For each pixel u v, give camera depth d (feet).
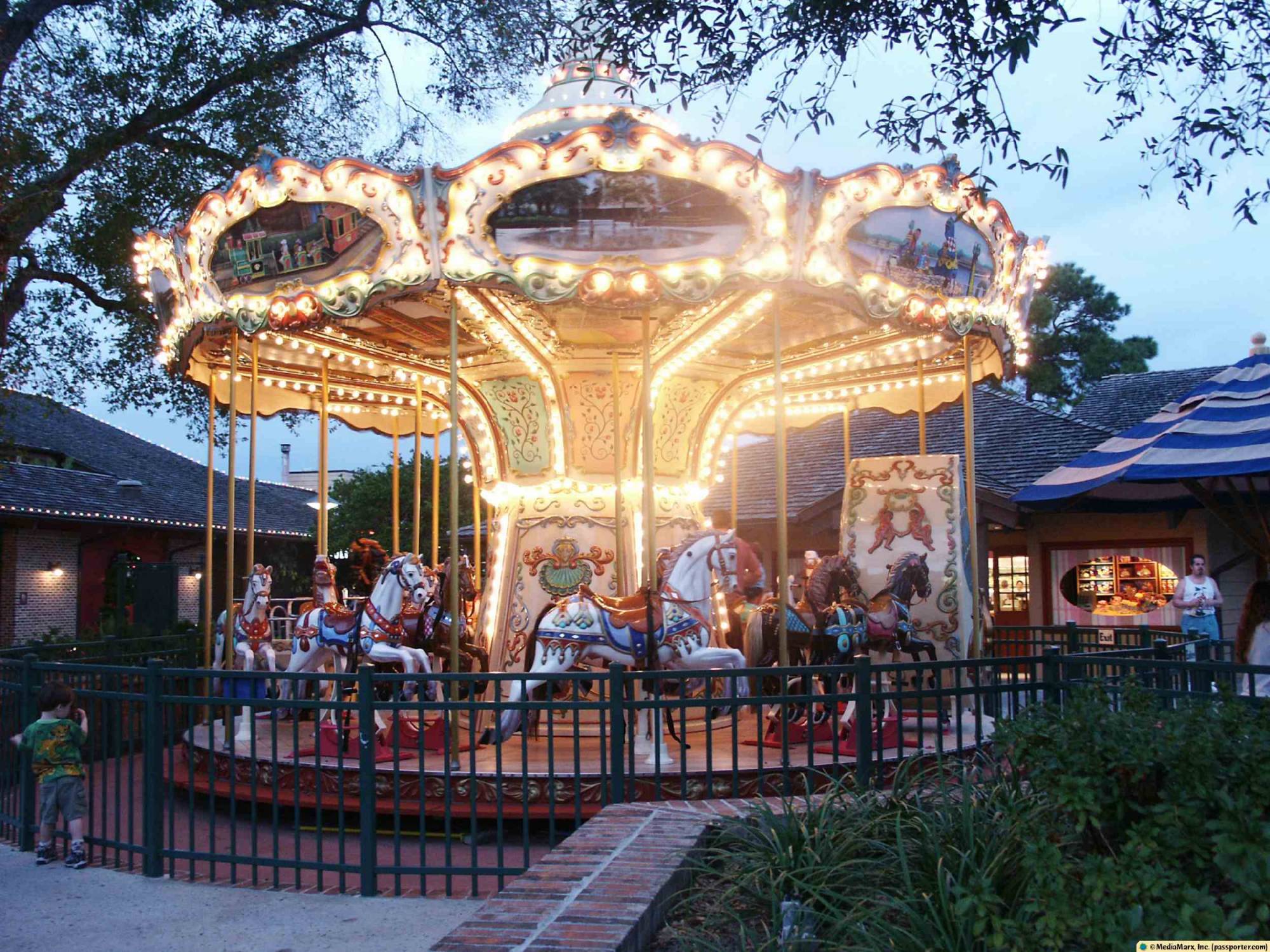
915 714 37.29
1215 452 46.14
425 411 50.83
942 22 22.48
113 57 53.31
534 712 33.96
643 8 24.08
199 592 90.89
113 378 63.93
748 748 32.17
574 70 35.99
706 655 30.68
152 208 58.18
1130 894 12.28
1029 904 12.83
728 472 77.56
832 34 23.21
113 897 22.36
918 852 15.70
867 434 76.79
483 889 22.63
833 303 29.71
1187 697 20.49
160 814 24.06
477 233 28.02
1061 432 67.51
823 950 13.70
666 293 27.96
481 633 37.93
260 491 110.83
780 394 29.30
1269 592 31.04
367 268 28.94
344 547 95.45
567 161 27.45
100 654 40.57
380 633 32.04
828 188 28.22
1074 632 38.55
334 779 28.27
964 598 38.47
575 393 37.17
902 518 39.73
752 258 28.09
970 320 32.63
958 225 31.09
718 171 27.58
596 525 37.01
